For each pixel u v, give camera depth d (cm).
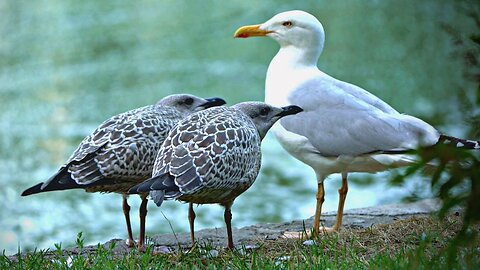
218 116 1078
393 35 3262
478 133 883
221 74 3284
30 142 2523
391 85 2964
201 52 3647
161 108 1161
